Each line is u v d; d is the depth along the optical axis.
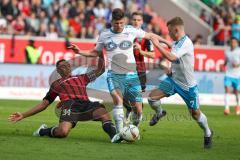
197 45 63.78
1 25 64.12
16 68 60.47
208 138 28.39
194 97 28.11
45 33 64.69
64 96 29.55
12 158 23.67
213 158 25.53
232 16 73.00
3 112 43.28
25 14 66.81
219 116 48.06
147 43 33.69
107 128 29.16
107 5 70.81
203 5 74.25
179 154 26.23
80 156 24.75
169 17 73.81
